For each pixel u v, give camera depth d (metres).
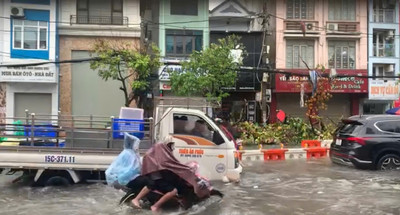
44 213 6.75
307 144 17.06
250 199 7.89
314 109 24.48
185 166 7.21
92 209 7.02
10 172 9.17
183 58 26.02
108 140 8.89
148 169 7.10
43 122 10.23
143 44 24.58
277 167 12.52
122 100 23.91
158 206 6.91
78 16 23.86
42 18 23.05
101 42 20.86
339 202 7.70
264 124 24.45
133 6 24.27
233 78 21.16
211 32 26.81
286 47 28.12
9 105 22.80
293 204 7.52
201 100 9.27
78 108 23.66
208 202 7.48
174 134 8.77
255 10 28.14
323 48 28.34
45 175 8.79
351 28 28.55
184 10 26.45
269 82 27.48
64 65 23.48
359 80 28.03
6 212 6.80
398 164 11.31
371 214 6.84
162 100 9.20
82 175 8.90
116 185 7.34
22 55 22.83
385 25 29.08
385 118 11.62
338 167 12.34
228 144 8.95
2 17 22.64
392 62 29.06
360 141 11.26
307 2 28.41
